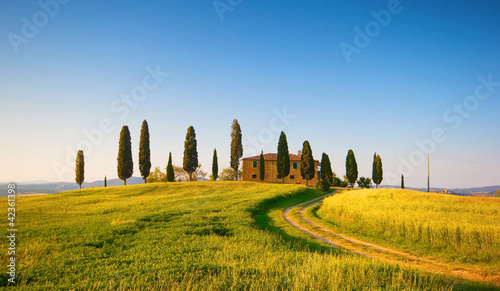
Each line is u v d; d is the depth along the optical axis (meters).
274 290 7.91
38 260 11.63
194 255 12.38
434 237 17.16
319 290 8.02
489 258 14.06
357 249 17.34
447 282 9.91
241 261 11.10
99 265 10.82
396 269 10.62
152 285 8.27
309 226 25.03
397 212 22.98
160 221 23.12
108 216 25.67
